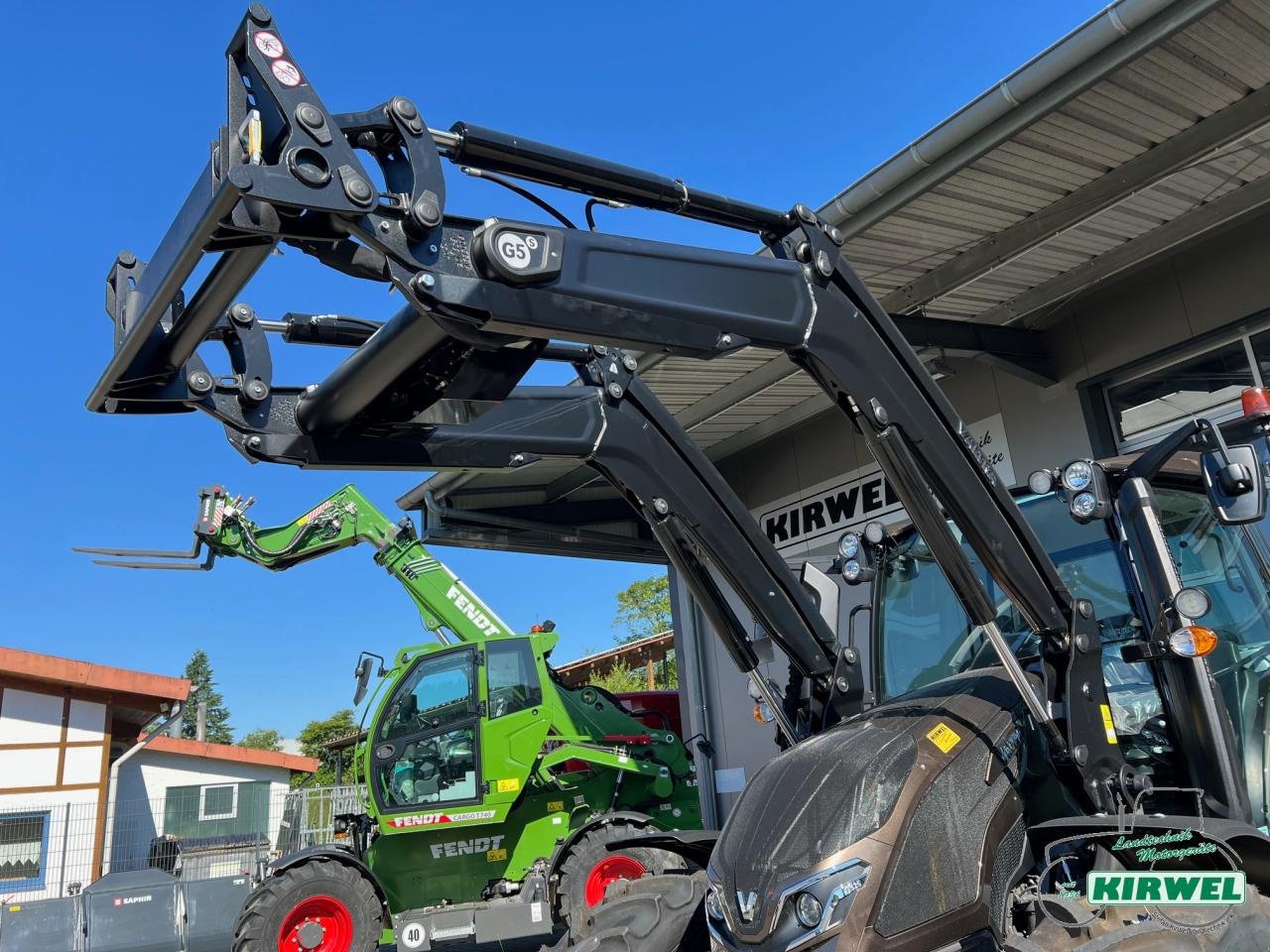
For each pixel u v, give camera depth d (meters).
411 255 2.10
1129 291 7.40
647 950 2.93
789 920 2.36
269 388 2.82
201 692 69.38
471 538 10.77
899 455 2.76
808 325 2.67
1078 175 5.64
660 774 8.06
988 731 2.71
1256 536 3.40
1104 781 2.74
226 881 9.56
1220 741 2.85
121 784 16.89
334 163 1.99
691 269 2.49
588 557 11.91
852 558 3.89
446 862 7.76
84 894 9.15
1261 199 6.08
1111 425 7.52
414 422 2.92
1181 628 2.89
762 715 3.63
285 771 18.64
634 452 3.52
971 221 6.05
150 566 9.12
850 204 5.64
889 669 3.70
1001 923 2.44
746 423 9.73
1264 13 4.37
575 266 2.29
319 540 9.15
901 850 2.39
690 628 10.68
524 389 3.34
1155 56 4.62
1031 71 4.74
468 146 2.27
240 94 2.03
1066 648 2.85
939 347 7.32
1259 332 6.68
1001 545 2.83
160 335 2.54
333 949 6.84
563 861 7.18
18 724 14.27
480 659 7.94
